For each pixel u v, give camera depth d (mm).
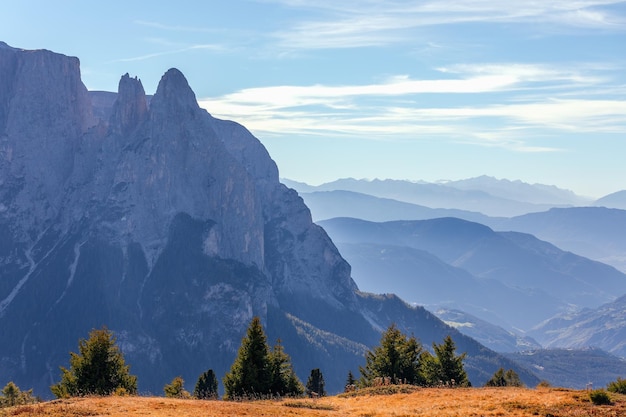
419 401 72125
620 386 70688
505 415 60406
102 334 96750
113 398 72062
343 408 71312
